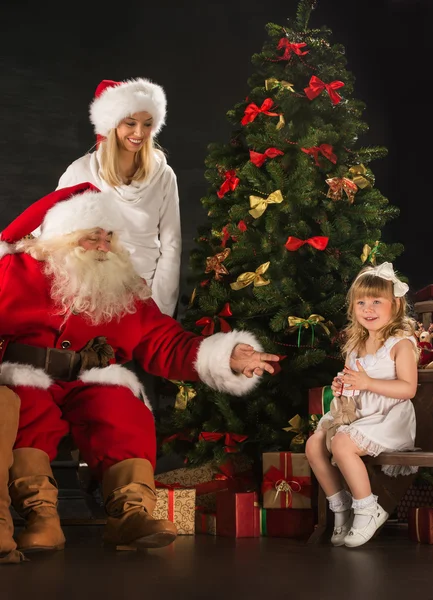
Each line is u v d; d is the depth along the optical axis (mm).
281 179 3697
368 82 7949
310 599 1846
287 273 3707
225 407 3590
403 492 3225
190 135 7746
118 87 4047
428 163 7934
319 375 3697
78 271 2992
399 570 2318
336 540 2975
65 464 3848
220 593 1928
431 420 3297
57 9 7430
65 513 4992
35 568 2346
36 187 7320
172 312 4125
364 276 3234
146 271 4062
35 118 7340
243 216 3744
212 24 7816
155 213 4121
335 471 3066
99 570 2305
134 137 4023
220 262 3809
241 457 3740
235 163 4031
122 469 2846
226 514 3307
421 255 7891
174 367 3166
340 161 3861
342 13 7953
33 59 7359
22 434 2805
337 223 3693
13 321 2955
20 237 3125
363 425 3010
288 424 3629
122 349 3146
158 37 7688
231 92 7852
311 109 3859
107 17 7555
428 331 3684
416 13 7984
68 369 2986
